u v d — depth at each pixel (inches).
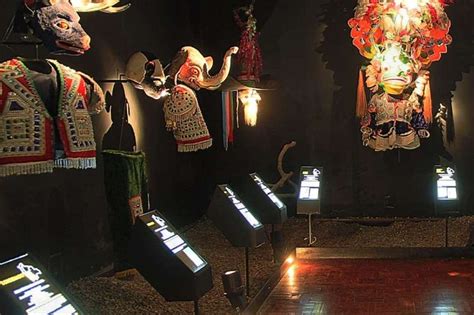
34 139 140.0
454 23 353.1
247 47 327.3
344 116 366.6
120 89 253.1
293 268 279.3
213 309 201.5
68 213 210.8
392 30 300.4
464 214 358.6
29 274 112.2
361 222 359.6
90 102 161.9
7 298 104.9
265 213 267.1
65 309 112.2
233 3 368.8
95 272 230.1
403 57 300.5
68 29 144.3
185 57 248.8
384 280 253.3
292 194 363.6
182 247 155.0
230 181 378.3
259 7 370.0
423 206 362.6
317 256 299.4
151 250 149.0
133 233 150.8
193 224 353.4
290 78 370.3
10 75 139.5
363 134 323.6
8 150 136.6
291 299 228.1
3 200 174.2
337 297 229.5
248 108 330.3
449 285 242.2
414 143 320.5
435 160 359.9
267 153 374.3
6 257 174.7
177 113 238.8
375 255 297.6
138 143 271.3
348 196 370.0
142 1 280.8
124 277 218.2
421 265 279.1
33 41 160.7
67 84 147.1
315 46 366.6
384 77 301.6
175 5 329.4
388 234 335.3
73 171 214.7
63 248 207.0
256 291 227.0
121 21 256.4
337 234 338.6
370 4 306.0
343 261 291.9
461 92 354.9
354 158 367.9
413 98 312.7
